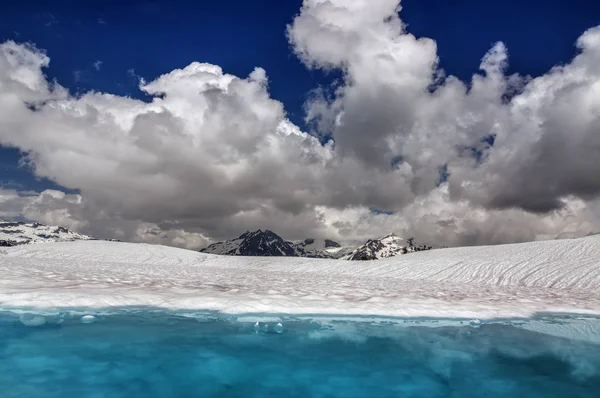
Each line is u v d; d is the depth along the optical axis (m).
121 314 8.77
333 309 9.98
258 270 34.59
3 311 8.21
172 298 10.12
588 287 19.42
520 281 22.48
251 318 9.05
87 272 17.66
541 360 7.32
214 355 6.93
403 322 9.48
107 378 5.75
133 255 43.72
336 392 5.76
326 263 40.22
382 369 6.68
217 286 14.07
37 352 6.53
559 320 10.41
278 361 6.82
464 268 28.31
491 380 6.37
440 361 7.14
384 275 29.28
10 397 5.00
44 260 29.64
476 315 10.31
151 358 6.61
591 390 6.06
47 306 8.69
